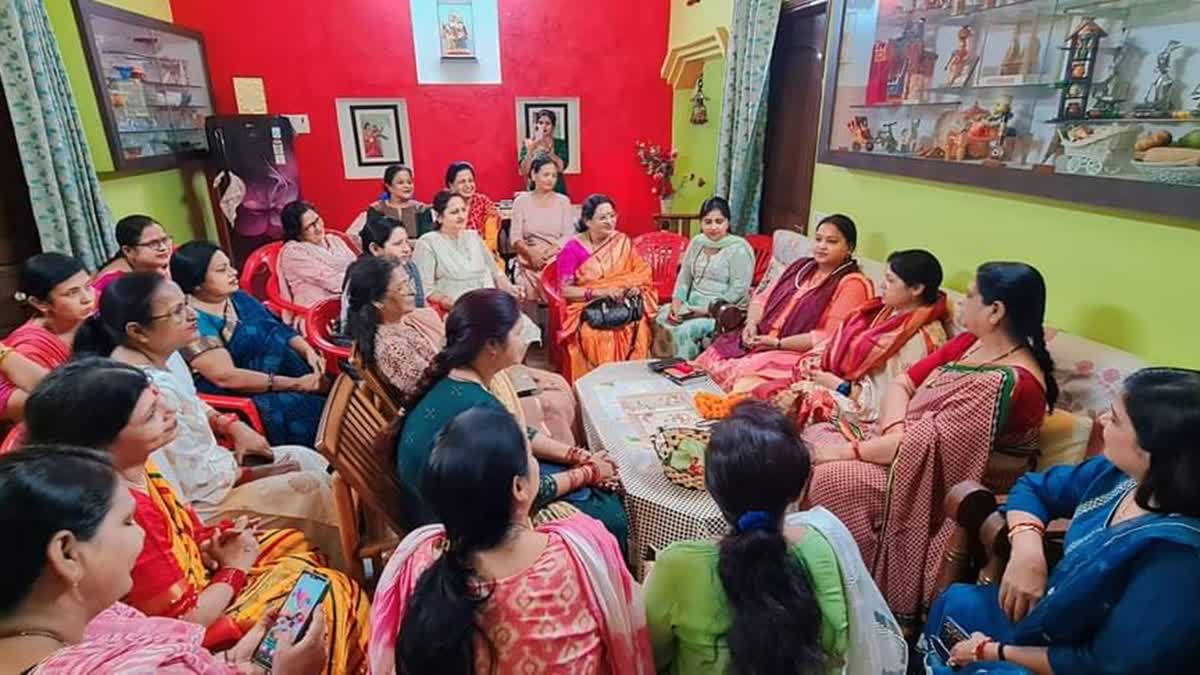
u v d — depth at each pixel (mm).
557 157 4699
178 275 2119
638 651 933
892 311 2102
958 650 1121
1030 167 1748
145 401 1091
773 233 3518
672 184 5102
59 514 730
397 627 915
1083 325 1662
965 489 1338
